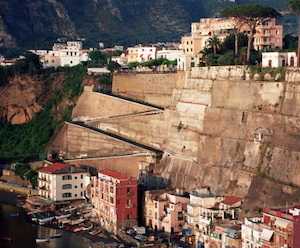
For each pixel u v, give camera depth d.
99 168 179.12
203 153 146.50
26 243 126.25
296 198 118.56
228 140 141.38
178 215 130.38
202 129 150.12
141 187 151.25
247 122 139.00
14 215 151.62
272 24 184.12
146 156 164.12
